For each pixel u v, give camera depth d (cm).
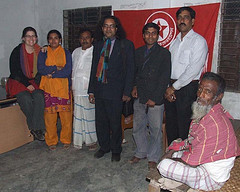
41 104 338
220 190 193
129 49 291
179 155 229
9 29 488
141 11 411
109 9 447
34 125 344
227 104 368
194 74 276
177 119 302
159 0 393
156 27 277
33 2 519
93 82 315
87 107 339
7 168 305
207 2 357
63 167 308
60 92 336
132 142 387
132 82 294
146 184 273
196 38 281
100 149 339
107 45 296
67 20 498
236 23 348
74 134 353
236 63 355
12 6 486
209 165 186
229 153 181
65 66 337
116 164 315
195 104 193
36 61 350
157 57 279
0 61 484
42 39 531
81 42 333
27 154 343
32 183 274
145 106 296
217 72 368
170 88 287
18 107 351
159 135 296
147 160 326
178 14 285
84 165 312
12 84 345
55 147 358
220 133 179
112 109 303
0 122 330
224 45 360
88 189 264
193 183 191
